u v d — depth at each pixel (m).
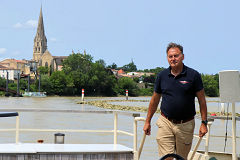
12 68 179.00
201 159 7.25
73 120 23.62
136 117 5.46
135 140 5.48
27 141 12.48
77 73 140.75
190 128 4.89
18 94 99.50
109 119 25.08
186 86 4.80
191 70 4.88
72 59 146.88
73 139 13.36
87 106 49.78
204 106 4.89
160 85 5.02
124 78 163.38
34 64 133.38
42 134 14.57
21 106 45.31
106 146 5.86
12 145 5.77
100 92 148.38
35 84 129.12
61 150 5.34
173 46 4.91
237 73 6.40
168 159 4.41
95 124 20.88
